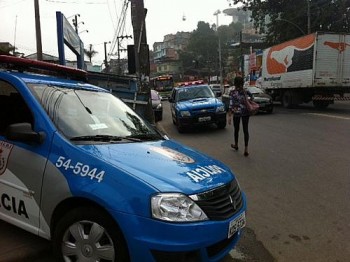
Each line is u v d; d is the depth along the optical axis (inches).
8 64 185.5
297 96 919.7
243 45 2390.5
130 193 130.2
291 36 1579.7
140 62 569.6
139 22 566.9
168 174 138.6
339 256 176.1
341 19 1449.3
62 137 150.4
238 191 156.1
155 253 126.9
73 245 142.0
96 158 140.3
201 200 133.9
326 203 242.4
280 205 241.4
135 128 182.9
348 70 840.3
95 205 136.3
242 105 392.2
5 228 189.9
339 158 360.8
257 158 376.8
